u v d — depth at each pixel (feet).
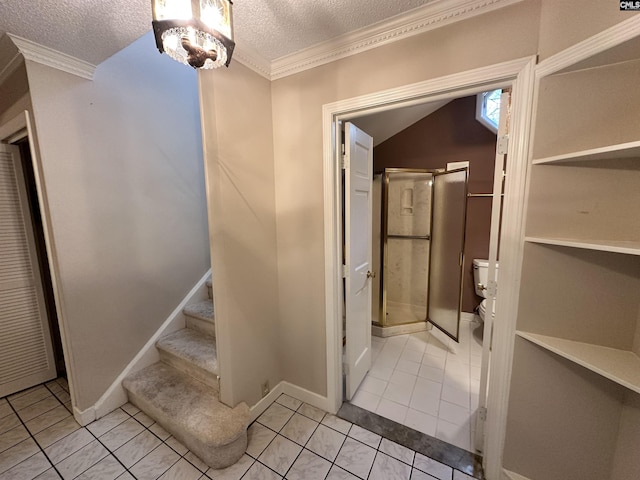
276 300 6.00
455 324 8.11
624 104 3.01
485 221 9.23
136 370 6.17
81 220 5.24
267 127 5.42
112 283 5.76
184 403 5.18
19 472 4.46
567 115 3.27
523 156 3.55
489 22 3.58
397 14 3.96
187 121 7.19
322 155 5.08
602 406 3.51
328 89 4.85
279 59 5.10
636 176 3.06
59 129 4.87
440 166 9.53
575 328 3.52
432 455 4.72
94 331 5.51
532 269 3.63
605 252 3.29
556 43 3.18
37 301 6.64
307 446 4.91
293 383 6.23
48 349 6.84
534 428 3.89
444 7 3.74
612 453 3.52
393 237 10.31
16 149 6.17
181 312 7.11
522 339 3.79
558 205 3.44
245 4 3.70
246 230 5.10
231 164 4.70
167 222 6.81
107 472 4.43
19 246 6.35
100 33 4.20
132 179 6.04
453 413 5.69
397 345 8.54
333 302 5.39
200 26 2.31
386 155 10.29
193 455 4.74
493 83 3.71
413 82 4.13
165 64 6.62
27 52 4.39
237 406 5.09
